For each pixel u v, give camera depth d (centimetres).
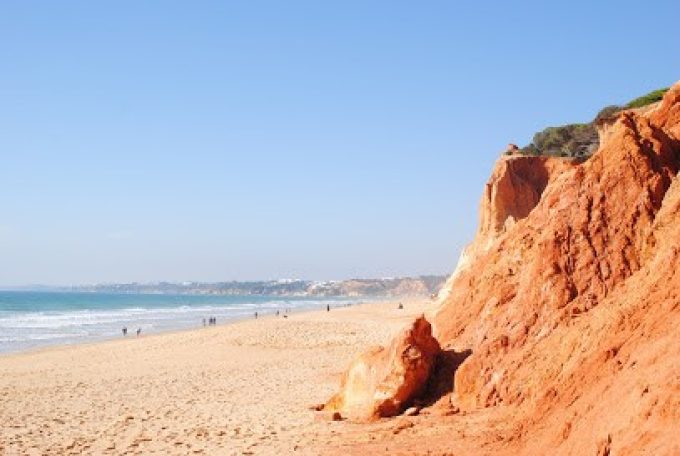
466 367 1405
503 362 1350
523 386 1257
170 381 2753
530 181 3666
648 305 982
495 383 1330
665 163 1426
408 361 1488
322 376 2627
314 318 6869
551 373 1170
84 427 1769
